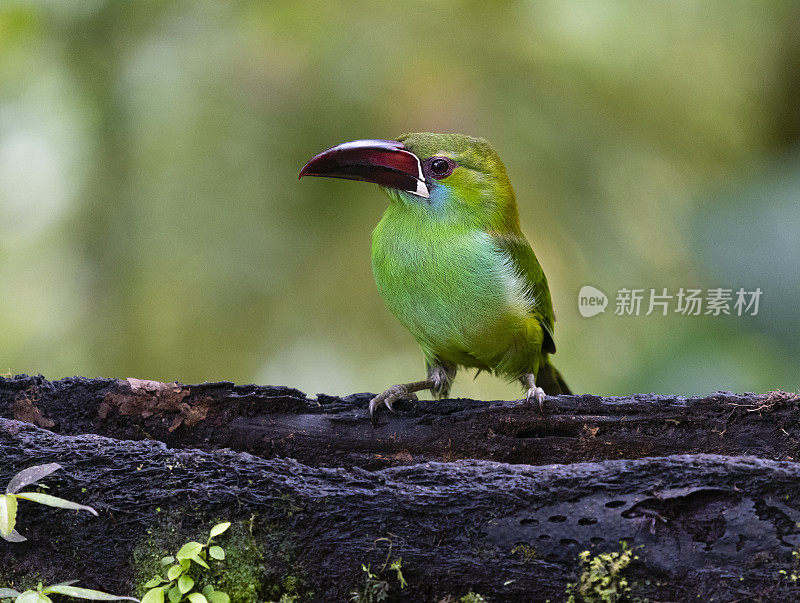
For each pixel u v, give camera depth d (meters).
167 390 6.96
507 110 11.36
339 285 11.43
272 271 11.38
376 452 7.02
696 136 12.13
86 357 11.45
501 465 5.93
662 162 11.94
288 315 11.43
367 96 11.11
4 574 5.96
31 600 5.36
